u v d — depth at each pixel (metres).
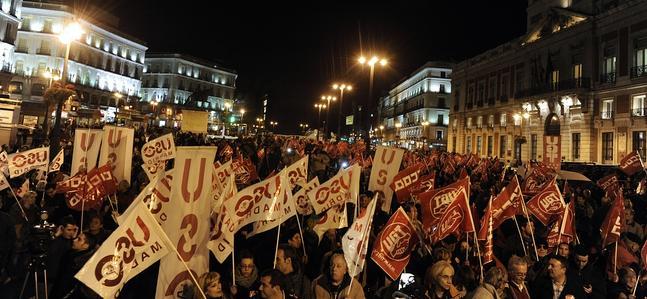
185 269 4.89
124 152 10.23
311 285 5.54
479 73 59.66
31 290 6.22
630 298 5.82
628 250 7.27
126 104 74.00
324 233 7.64
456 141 65.25
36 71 60.56
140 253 4.26
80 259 5.33
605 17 37.81
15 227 6.78
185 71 88.62
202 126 33.47
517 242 8.02
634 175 19.11
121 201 9.39
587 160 38.66
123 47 74.12
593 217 10.33
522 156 48.22
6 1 50.19
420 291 5.36
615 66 36.78
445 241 8.05
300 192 8.87
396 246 5.62
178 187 4.98
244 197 6.35
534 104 46.19
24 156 10.12
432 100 83.38
